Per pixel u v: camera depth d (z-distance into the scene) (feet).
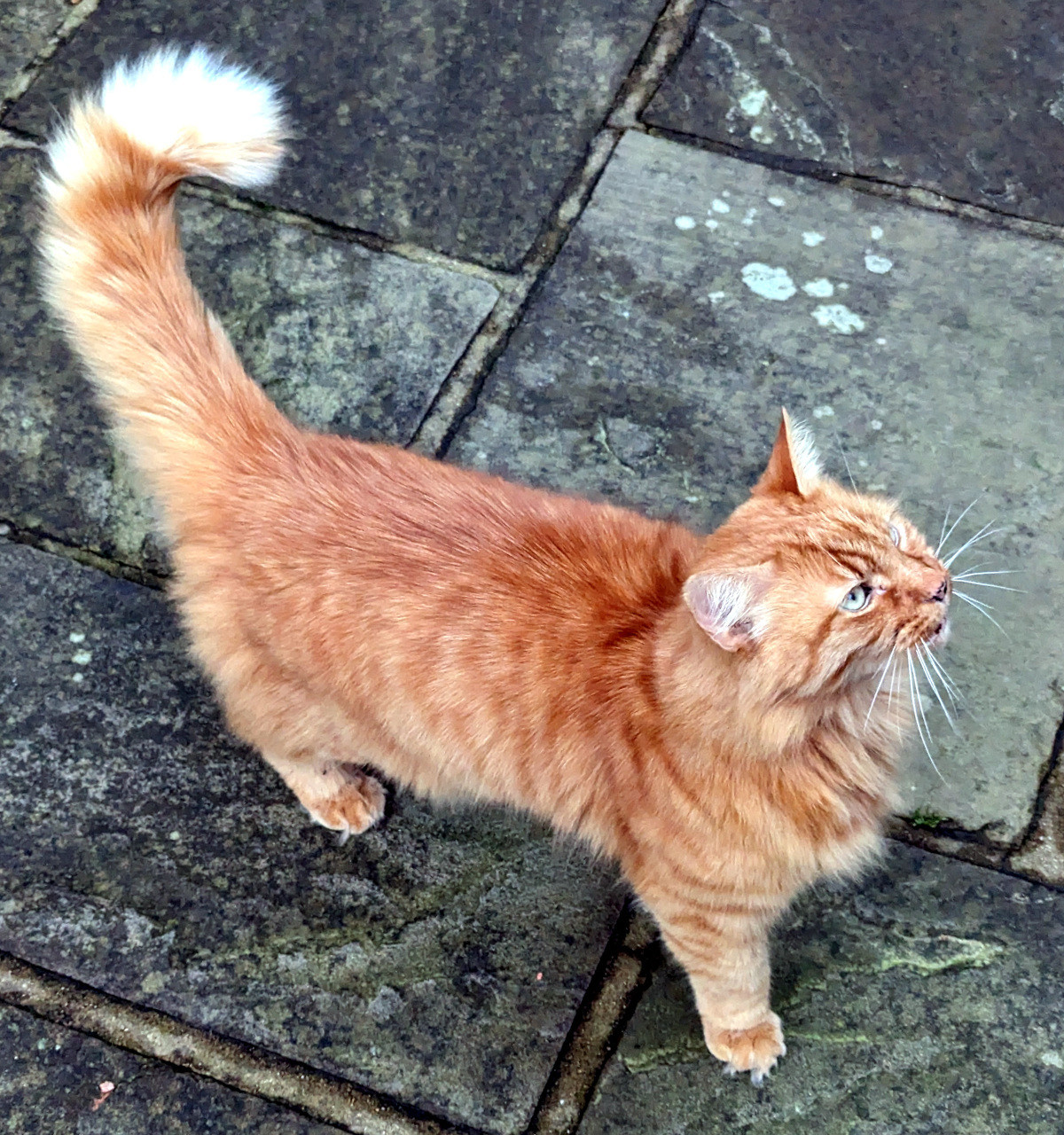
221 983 4.86
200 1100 4.74
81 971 4.86
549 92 6.01
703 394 5.52
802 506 4.42
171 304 4.67
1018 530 5.28
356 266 5.74
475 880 4.97
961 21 6.09
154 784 5.08
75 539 5.37
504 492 4.68
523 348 5.60
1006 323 5.58
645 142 5.91
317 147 5.93
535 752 4.59
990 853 4.92
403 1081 4.75
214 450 4.66
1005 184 5.79
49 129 5.93
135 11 6.16
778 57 6.03
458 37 6.11
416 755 4.74
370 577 4.56
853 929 4.86
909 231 5.74
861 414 5.47
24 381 5.57
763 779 4.42
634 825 4.56
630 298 5.67
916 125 5.90
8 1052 4.78
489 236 5.78
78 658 5.22
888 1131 4.66
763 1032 4.73
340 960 4.89
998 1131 4.65
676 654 4.38
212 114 4.68
